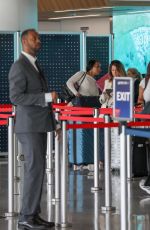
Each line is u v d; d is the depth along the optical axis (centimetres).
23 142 742
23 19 1370
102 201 912
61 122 783
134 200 915
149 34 2097
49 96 727
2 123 836
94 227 752
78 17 2330
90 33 2533
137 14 2139
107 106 1189
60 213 828
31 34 744
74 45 1553
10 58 1481
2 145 1497
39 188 743
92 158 1242
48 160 1132
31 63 748
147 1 1922
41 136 743
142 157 1130
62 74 1548
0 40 1472
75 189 1017
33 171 738
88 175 1172
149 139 1120
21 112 739
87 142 1242
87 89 1271
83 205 885
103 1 1956
